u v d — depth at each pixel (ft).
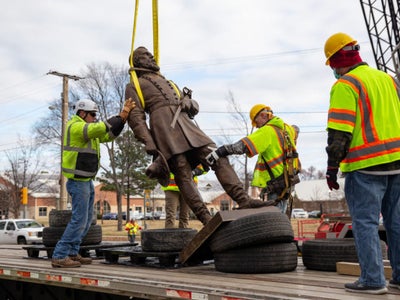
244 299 10.03
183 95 18.02
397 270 11.28
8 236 78.02
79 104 18.89
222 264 14.44
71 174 17.42
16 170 162.20
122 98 107.14
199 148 17.12
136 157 115.85
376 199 10.93
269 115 20.11
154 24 19.69
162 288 11.76
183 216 25.95
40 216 256.73
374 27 59.62
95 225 20.65
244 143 17.52
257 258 13.87
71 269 15.99
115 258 17.78
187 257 15.20
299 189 208.13
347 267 13.56
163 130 16.99
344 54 12.02
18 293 18.83
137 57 18.35
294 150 19.70
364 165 10.91
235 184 16.37
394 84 11.88
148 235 16.31
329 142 11.19
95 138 17.81
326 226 36.99
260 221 13.84
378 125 11.07
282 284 11.79
